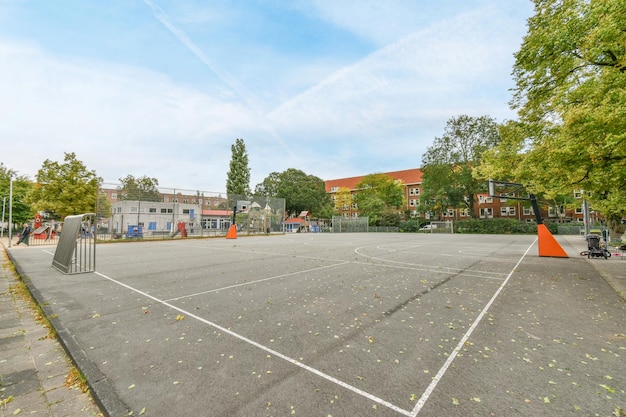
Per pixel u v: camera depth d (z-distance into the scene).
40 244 22.25
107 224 29.16
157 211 30.20
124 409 2.51
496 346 3.83
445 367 3.27
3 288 7.62
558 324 4.66
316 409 2.51
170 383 2.95
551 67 8.85
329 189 88.50
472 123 45.38
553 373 3.13
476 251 16.69
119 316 5.12
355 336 4.18
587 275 8.93
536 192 10.90
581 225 41.41
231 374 3.12
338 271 9.70
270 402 2.61
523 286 7.45
